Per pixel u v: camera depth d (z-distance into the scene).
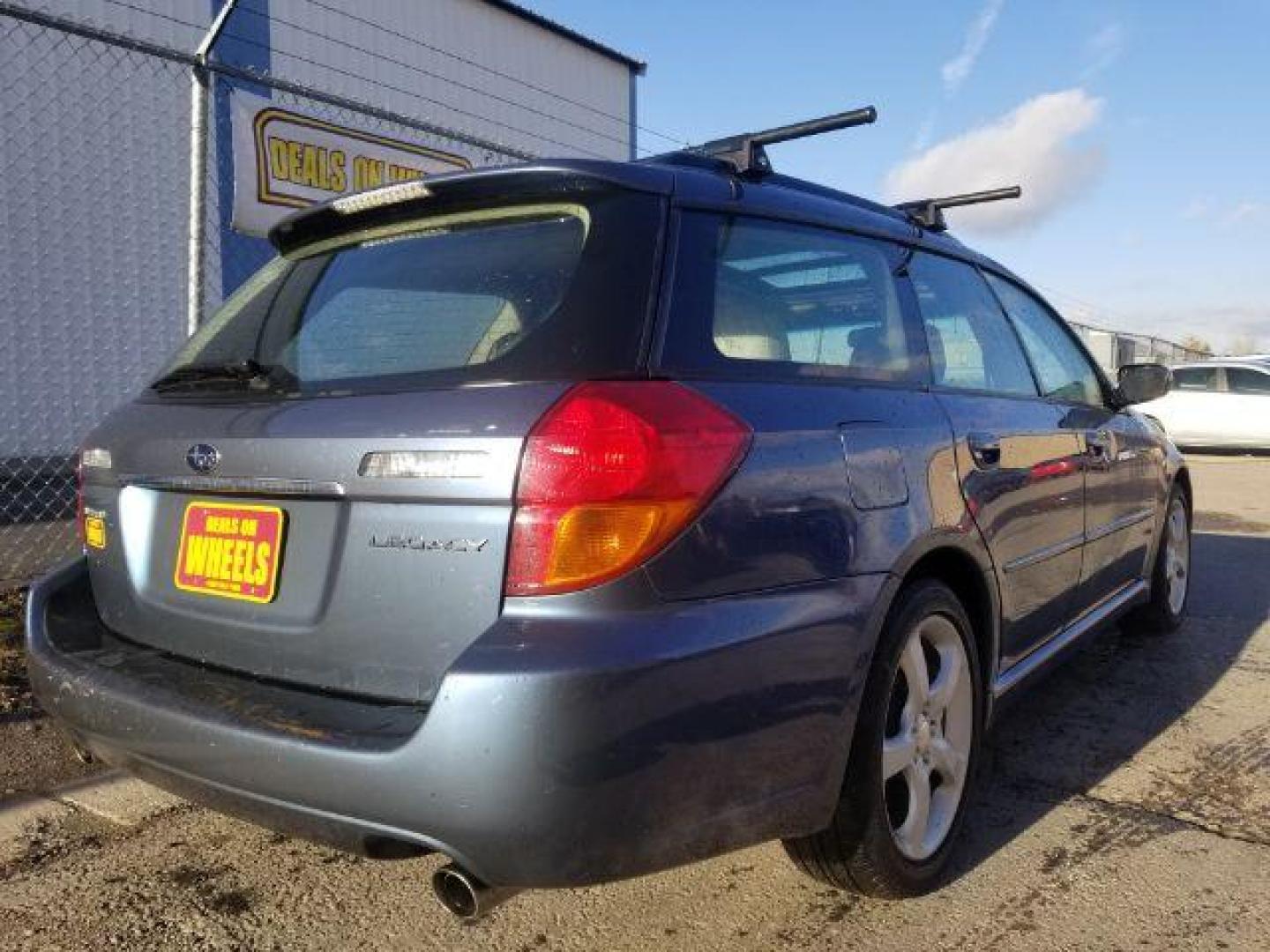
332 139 6.45
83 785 3.30
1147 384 4.51
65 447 9.63
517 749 1.78
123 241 10.01
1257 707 4.11
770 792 2.11
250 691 2.20
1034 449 3.34
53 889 2.72
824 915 2.59
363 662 2.08
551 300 2.16
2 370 9.20
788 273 2.60
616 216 2.26
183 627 2.44
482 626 1.93
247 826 3.08
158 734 2.18
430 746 1.82
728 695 1.99
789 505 2.20
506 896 1.94
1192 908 2.60
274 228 2.90
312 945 2.48
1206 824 3.08
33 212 9.34
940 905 2.63
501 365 2.07
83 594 2.76
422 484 1.99
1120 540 4.21
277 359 2.50
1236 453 16.86
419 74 13.21
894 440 2.60
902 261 3.14
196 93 5.10
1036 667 3.37
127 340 10.09
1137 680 4.47
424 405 2.06
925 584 2.67
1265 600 5.95
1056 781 3.40
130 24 9.92
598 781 1.82
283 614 2.21
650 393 2.03
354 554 2.10
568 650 1.82
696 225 2.38
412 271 2.44
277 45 11.35
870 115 2.77
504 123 14.52
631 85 16.88
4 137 9.11
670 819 1.92
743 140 2.78
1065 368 4.16
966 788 2.85
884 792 2.48
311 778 1.93
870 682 2.42
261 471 2.23
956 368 3.20
